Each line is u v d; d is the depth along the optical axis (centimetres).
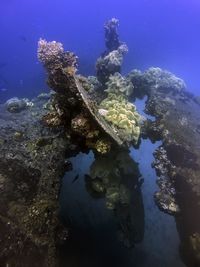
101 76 834
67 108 520
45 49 500
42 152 555
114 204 570
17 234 470
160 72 902
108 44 965
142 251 643
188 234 566
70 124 534
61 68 480
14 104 764
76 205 682
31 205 498
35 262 459
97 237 646
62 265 566
